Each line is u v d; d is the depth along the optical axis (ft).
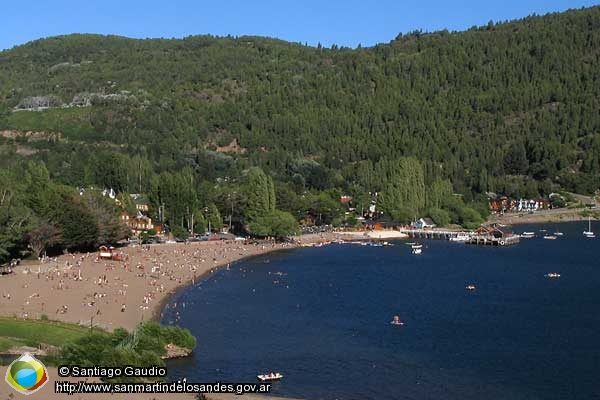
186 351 351.05
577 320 426.51
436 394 297.74
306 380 313.53
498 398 293.23
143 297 483.10
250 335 389.39
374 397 294.25
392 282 570.05
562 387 305.94
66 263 607.37
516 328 406.21
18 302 447.42
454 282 570.87
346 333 394.93
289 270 638.12
